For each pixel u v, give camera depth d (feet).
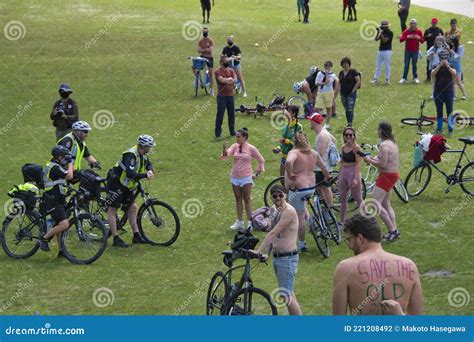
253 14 218.18
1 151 117.08
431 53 140.67
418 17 209.26
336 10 226.99
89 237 79.77
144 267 77.41
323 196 83.30
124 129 126.11
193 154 114.01
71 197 81.87
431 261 76.59
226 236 85.20
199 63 142.31
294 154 77.92
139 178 82.17
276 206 63.16
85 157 86.28
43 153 116.47
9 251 80.48
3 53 171.73
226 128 126.00
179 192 98.99
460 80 135.33
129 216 83.66
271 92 144.15
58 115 100.78
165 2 232.12
